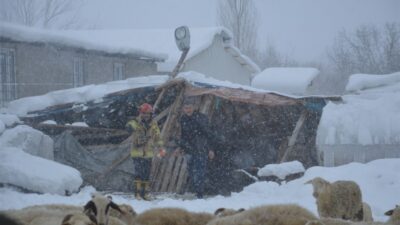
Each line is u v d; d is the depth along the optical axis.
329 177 14.43
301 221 5.82
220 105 17.86
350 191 8.51
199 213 7.21
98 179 15.07
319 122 19.98
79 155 15.06
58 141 15.09
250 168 17.36
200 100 16.84
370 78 27.61
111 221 6.32
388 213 7.39
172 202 11.97
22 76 21.62
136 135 13.51
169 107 16.70
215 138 14.36
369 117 19.94
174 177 15.45
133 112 17.66
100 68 26.14
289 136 20.09
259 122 19.38
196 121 14.23
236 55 38.06
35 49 22.20
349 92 27.64
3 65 21.09
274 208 6.16
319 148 19.70
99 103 17.64
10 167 12.32
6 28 20.30
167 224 6.90
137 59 28.25
